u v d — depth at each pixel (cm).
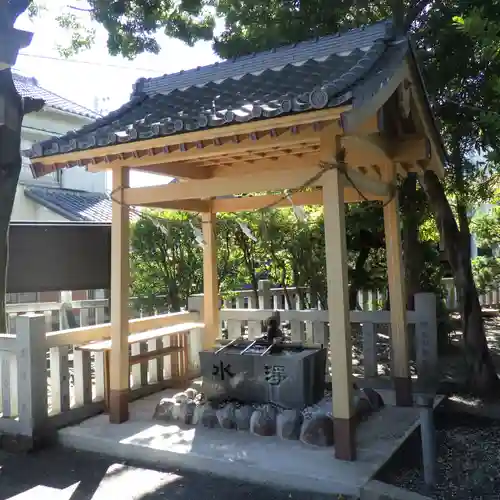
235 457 379
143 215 682
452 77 570
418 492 343
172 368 586
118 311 464
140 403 521
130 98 532
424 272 769
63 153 420
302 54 472
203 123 351
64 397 460
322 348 483
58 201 1293
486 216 1145
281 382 452
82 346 473
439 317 743
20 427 432
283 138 374
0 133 525
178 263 818
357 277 795
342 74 391
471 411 502
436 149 501
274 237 778
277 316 512
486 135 540
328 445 395
